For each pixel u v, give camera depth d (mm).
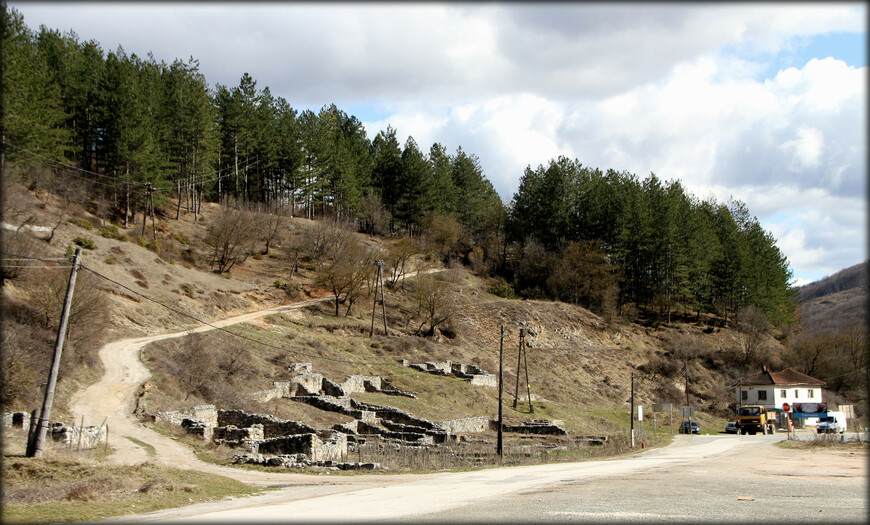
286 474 24891
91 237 67000
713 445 44344
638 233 110688
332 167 118062
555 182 122250
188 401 37938
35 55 67938
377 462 29625
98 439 26516
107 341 47312
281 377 50281
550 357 86938
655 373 88375
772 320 105938
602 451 39312
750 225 120188
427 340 79688
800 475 23281
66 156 81812
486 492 19281
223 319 65625
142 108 81062
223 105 107438
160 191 82312
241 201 100188
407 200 123188
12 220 51469
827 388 87875
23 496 16422
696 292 107500
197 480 20906
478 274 117625
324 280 81250
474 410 58438
